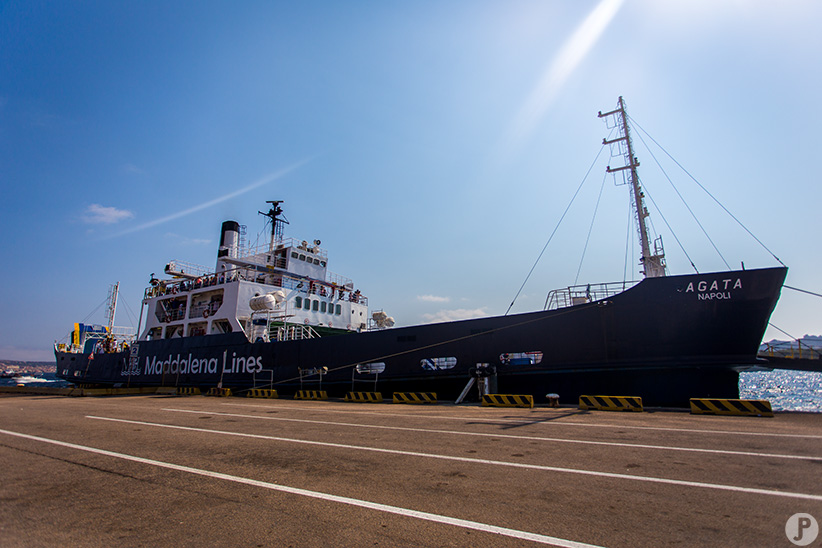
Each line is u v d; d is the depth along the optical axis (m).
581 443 8.51
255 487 6.10
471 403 16.75
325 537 4.41
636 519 4.71
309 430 10.80
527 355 16.50
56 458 8.13
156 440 9.80
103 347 38.62
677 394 14.62
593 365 15.34
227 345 25.19
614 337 15.11
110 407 18.00
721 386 14.32
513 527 4.56
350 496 5.64
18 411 16.75
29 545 4.34
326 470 6.91
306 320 27.69
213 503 5.49
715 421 11.26
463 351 17.64
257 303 23.52
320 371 20.97
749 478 6.06
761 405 12.32
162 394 26.69
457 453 7.89
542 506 5.15
